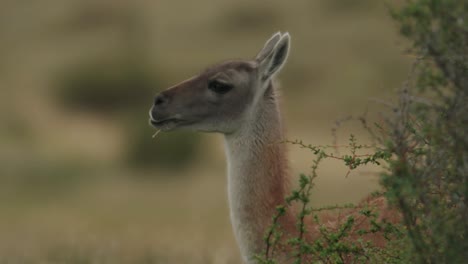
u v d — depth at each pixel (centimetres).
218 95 3059
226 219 7456
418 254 2234
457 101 2119
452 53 2098
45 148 11900
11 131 13088
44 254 4819
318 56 19075
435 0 2059
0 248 5359
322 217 3000
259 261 2566
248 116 3017
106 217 7906
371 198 2984
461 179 2198
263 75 3064
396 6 2173
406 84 2180
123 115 16500
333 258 2623
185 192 9175
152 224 7319
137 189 9581
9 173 9919
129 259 4619
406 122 2203
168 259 4553
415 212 2288
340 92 16688
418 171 2197
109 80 18238
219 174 10506
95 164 11006
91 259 4541
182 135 11100
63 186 9738
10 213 8275
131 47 19825
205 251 4816
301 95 17038
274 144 2953
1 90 15900
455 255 2181
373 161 2528
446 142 2159
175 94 3112
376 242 2831
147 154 11069
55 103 17738
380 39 19375
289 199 2527
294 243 2578
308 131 13550
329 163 8888
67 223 7550
